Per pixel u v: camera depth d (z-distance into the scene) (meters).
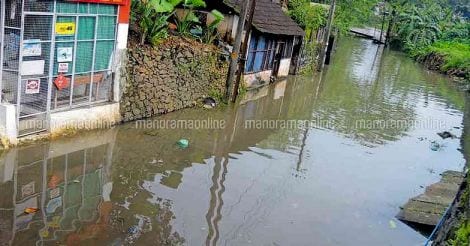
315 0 35.69
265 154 12.27
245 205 9.18
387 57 40.44
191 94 15.01
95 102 11.56
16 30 9.05
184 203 8.86
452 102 23.38
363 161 12.84
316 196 10.10
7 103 9.48
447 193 10.68
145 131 12.30
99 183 9.10
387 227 9.14
